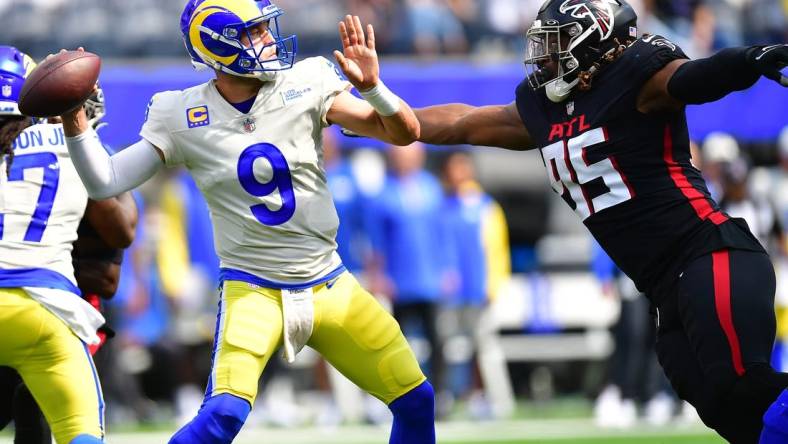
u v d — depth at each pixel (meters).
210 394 16.12
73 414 16.11
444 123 18.16
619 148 16.22
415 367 16.95
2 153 16.34
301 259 16.56
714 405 15.45
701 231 15.99
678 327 16.30
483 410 34.88
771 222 33.38
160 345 35.72
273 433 31.80
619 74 16.19
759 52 14.83
